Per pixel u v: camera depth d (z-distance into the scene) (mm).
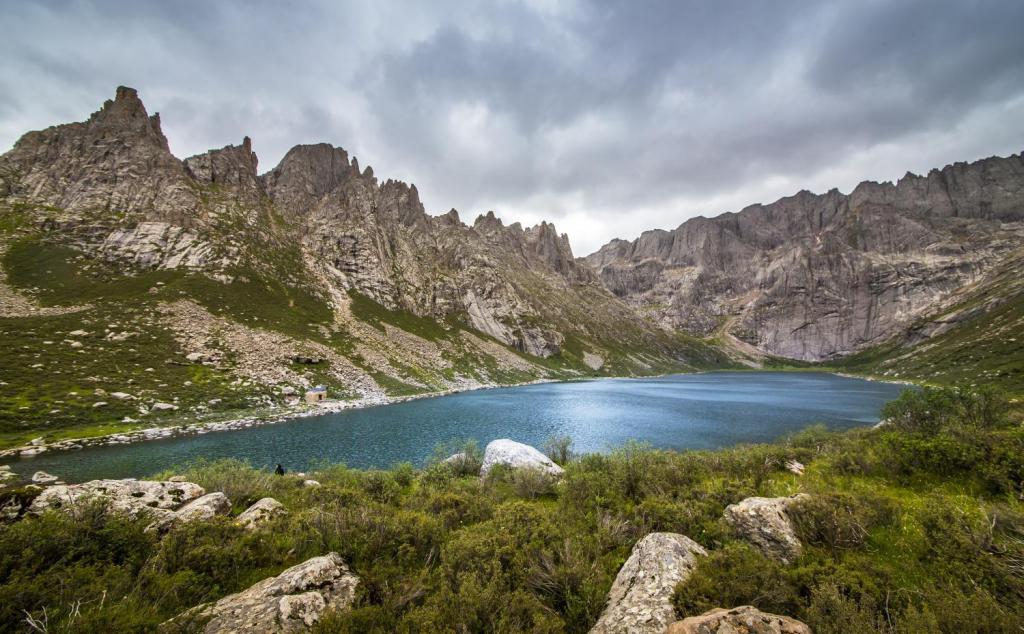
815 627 7473
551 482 24016
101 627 7312
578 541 12359
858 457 20188
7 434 44812
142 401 59500
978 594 8117
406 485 27359
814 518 11984
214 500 15180
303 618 8164
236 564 10586
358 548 11664
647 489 19250
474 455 34469
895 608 8250
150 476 36781
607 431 65438
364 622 8094
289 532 12656
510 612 8531
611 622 8469
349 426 63938
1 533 9711
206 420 60000
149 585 9266
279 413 68312
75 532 10320
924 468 17812
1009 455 15680
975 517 11672
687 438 60625
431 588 9789
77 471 37438
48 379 57031
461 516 15945
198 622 7801
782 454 24688
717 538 12500
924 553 10531
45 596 7973
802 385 168625
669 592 8766
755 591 8547
